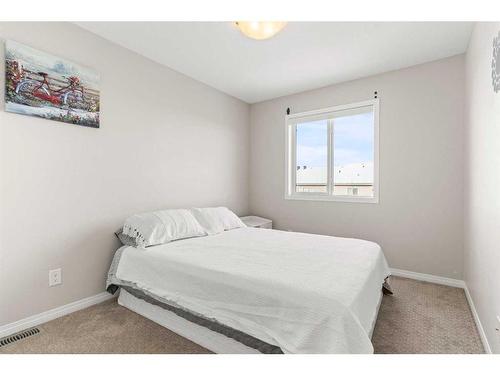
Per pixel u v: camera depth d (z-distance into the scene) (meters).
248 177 4.09
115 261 2.17
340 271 1.54
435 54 2.54
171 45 2.36
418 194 2.78
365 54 2.54
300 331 1.19
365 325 1.27
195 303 1.58
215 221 2.77
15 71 1.71
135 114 2.49
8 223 1.70
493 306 1.48
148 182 2.62
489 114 1.60
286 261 1.74
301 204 3.61
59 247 1.95
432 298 2.28
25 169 1.77
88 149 2.13
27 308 1.78
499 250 1.38
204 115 3.29
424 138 2.73
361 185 3.28
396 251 2.92
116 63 2.32
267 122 3.91
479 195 1.87
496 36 1.44
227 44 2.35
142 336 1.68
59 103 1.93
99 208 2.21
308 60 2.65
